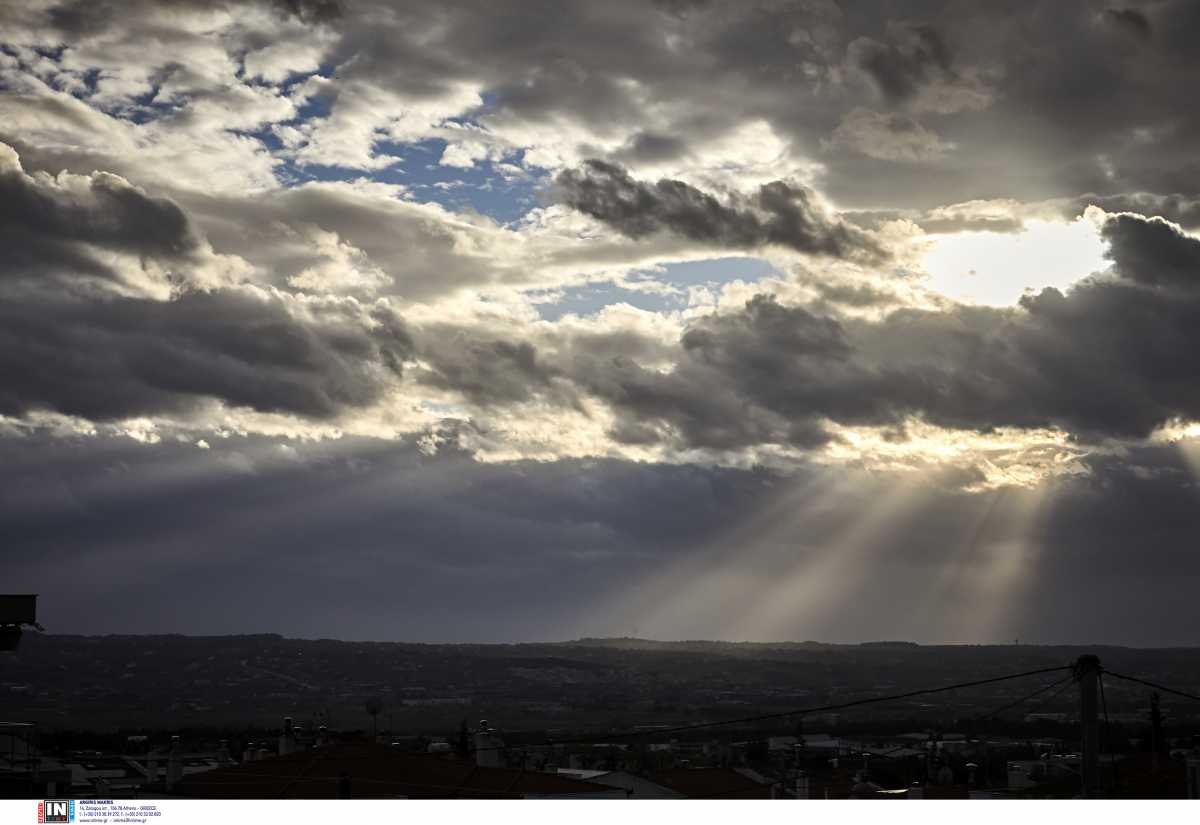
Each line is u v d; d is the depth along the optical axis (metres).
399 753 59.62
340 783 52.53
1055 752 160.25
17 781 65.44
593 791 56.59
